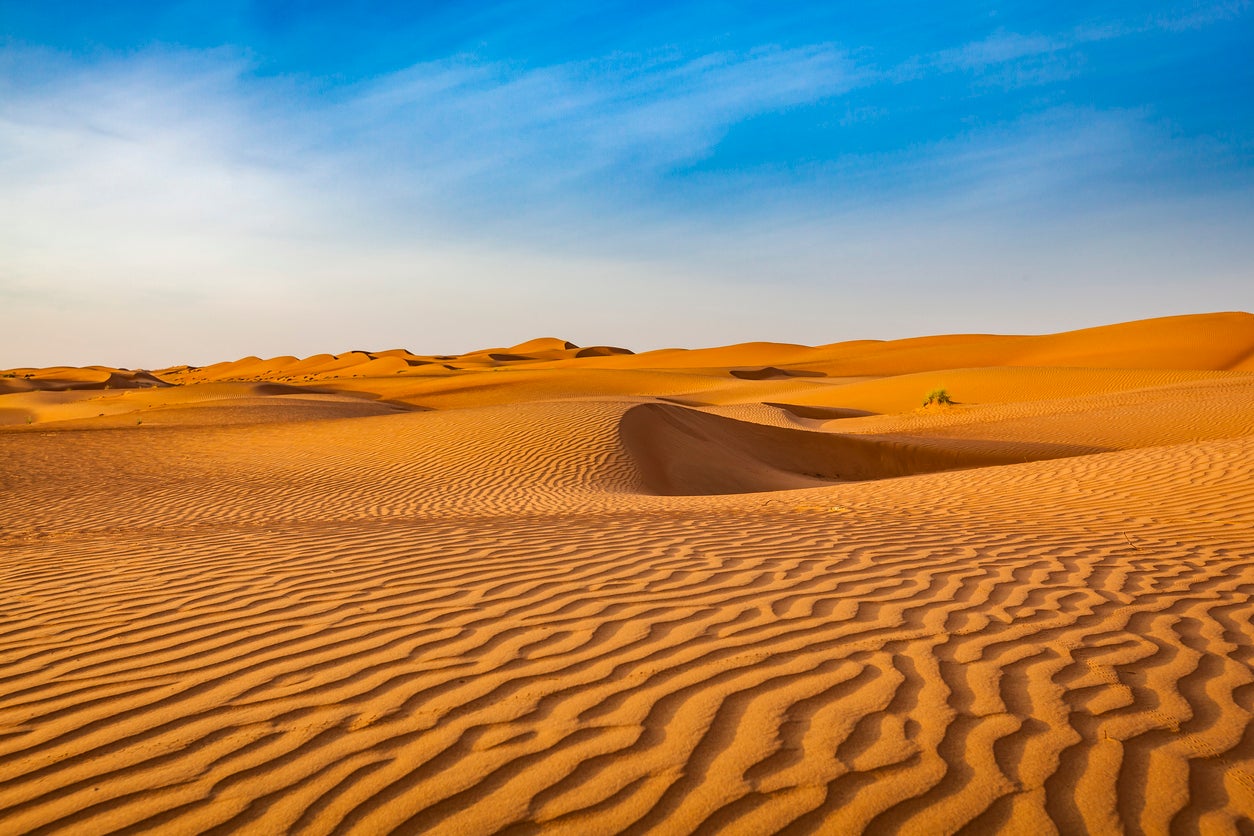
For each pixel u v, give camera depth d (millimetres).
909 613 4387
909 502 9867
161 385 109062
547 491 13875
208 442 19531
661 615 4371
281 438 19891
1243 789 2586
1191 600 4668
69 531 9273
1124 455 12836
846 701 3229
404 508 11883
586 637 4031
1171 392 32344
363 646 3965
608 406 21766
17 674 3730
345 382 80375
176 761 2859
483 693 3365
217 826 2469
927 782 2625
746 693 3316
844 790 2584
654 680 3469
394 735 3008
